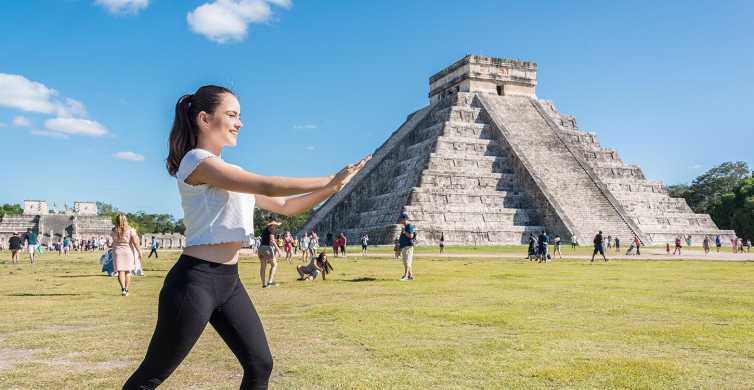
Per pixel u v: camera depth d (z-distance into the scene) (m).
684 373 7.12
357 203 80.81
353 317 11.53
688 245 73.12
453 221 66.88
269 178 3.97
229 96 4.48
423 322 10.92
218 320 4.20
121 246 16.34
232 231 4.11
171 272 4.15
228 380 7.09
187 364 7.91
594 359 7.87
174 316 3.98
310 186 4.02
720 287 17.59
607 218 68.69
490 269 27.03
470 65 87.44
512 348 8.59
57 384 6.86
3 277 24.22
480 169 74.50
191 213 4.13
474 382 6.79
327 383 6.77
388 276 22.72
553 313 12.05
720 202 98.31
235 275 4.24
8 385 6.81
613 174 80.94
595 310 12.46
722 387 6.55
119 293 16.89
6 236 110.94
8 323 11.20
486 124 81.75
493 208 69.56
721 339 9.21
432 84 97.38
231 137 4.50
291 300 14.60
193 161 4.07
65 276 24.78
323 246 73.94
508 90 89.25
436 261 35.16
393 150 85.75
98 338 9.65
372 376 7.06
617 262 33.66
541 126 83.19
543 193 69.69
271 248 18.55
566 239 65.31
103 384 6.87
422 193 67.38
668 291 16.39
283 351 8.46
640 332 9.81
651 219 74.06
